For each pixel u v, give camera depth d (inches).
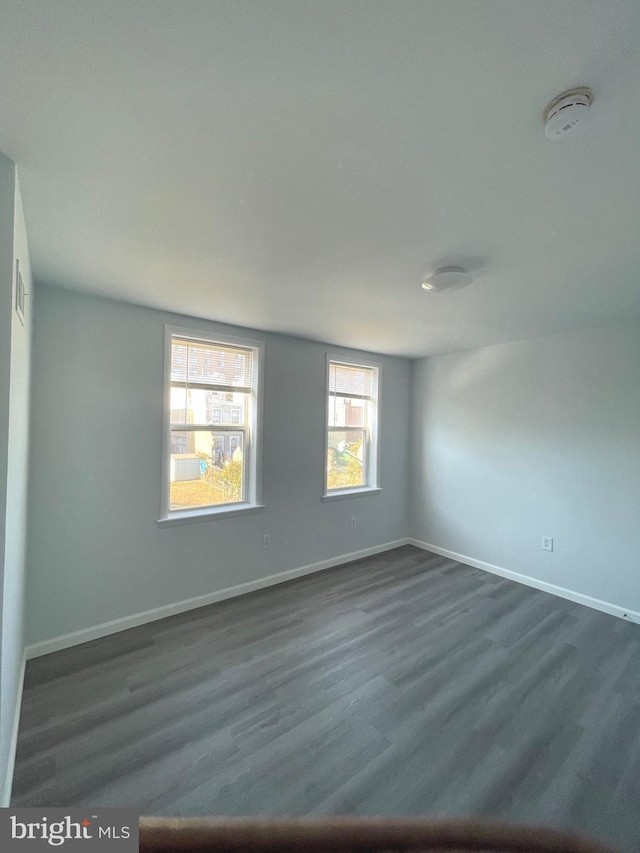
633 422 117.3
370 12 30.9
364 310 109.7
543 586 137.0
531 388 142.5
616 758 66.4
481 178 51.6
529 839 16.5
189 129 43.3
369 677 87.0
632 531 117.0
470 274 82.7
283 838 15.8
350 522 163.3
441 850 15.8
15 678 67.7
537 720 74.7
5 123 42.1
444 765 64.4
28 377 77.1
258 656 94.1
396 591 133.5
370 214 60.8
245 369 133.1
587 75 35.7
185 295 98.3
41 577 92.9
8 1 29.9
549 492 136.7
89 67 35.7
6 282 47.2
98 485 100.9
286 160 48.4
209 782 60.3
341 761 64.7
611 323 121.6
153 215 61.5
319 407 151.1
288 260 77.3
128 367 105.3
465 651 97.9
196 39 33.2
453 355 169.3
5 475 46.7
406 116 41.2
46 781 59.9
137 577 107.7
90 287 93.2
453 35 32.5
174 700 78.6
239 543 128.7
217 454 127.3
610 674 89.4
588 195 55.1
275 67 35.7
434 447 176.7
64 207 59.2
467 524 162.4
